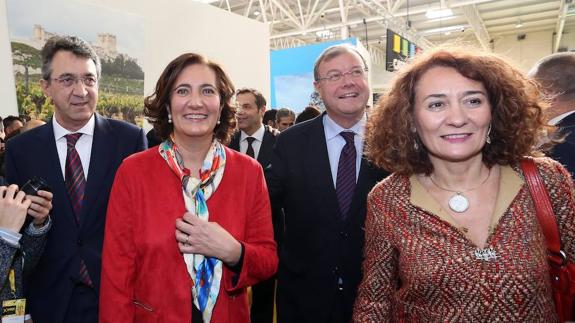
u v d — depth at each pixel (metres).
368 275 1.25
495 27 15.20
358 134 1.84
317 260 1.75
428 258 1.09
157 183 1.40
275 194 1.88
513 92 1.14
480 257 1.04
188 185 1.38
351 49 1.90
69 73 1.61
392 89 1.25
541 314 1.04
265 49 6.78
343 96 1.80
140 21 4.87
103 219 1.65
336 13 12.86
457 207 1.14
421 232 1.12
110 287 1.32
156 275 1.32
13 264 1.39
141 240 1.33
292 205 1.85
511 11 13.31
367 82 1.88
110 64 4.59
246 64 6.39
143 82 4.93
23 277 1.54
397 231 1.16
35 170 1.62
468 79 1.09
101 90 4.50
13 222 1.30
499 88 1.13
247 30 6.39
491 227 1.08
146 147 1.86
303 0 11.85
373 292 1.24
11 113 3.84
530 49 16.08
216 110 1.45
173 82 1.43
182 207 1.37
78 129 1.72
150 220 1.34
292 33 12.03
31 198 1.36
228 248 1.30
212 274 1.35
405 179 1.23
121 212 1.37
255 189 1.51
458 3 10.31
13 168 1.64
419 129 1.18
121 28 4.68
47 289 1.57
